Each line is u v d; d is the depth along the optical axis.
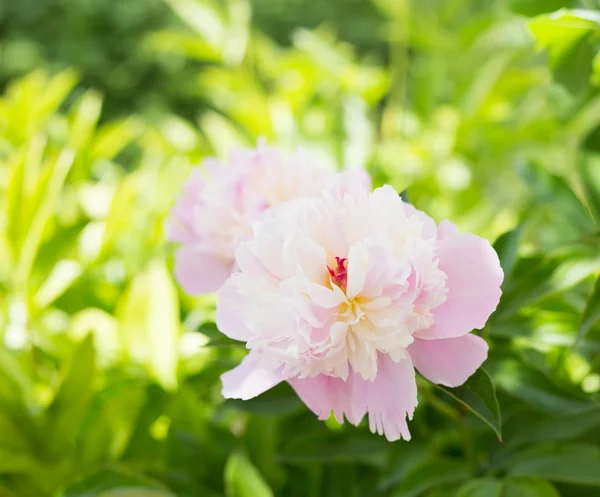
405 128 1.77
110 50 6.63
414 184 1.43
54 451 1.05
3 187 1.20
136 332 1.10
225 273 0.93
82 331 1.12
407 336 0.81
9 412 1.04
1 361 1.04
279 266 0.83
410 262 0.81
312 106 1.66
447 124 1.72
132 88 6.63
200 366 1.12
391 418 0.82
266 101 1.61
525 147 1.86
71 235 1.13
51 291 1.12
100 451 1.07
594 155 1.10
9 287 1.17
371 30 6.92
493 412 0.83
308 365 0.82
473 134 1.77
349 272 0.81
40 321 1.15
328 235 0.83
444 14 2.13
